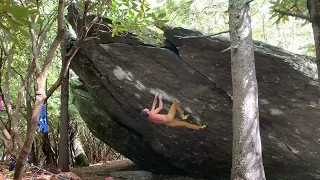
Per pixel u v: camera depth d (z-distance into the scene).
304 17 2.22
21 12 1.82
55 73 11.71
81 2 6.45
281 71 5.71
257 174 4.59
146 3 5.18
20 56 8.51
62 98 7.67
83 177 8.62
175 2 8.18
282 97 5.99
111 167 11.59
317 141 6.24
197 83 6.61
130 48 6.71
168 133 8.02
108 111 8.91
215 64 6.18
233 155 4.76
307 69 5.55
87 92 9.66
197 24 9.07
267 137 6.71
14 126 4.48
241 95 4.71
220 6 8.72
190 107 6.99
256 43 5.93
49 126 11.32
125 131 9.20
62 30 3.46
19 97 4.53
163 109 7.24
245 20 4.84
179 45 6.27
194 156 8.35
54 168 7.13
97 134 10.18
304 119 6.05
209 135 7.45
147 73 6.91
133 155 9.70
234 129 4.77
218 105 6.73
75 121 13.49
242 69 4.74
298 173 7.18
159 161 9.40
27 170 6.25
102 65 7.28
